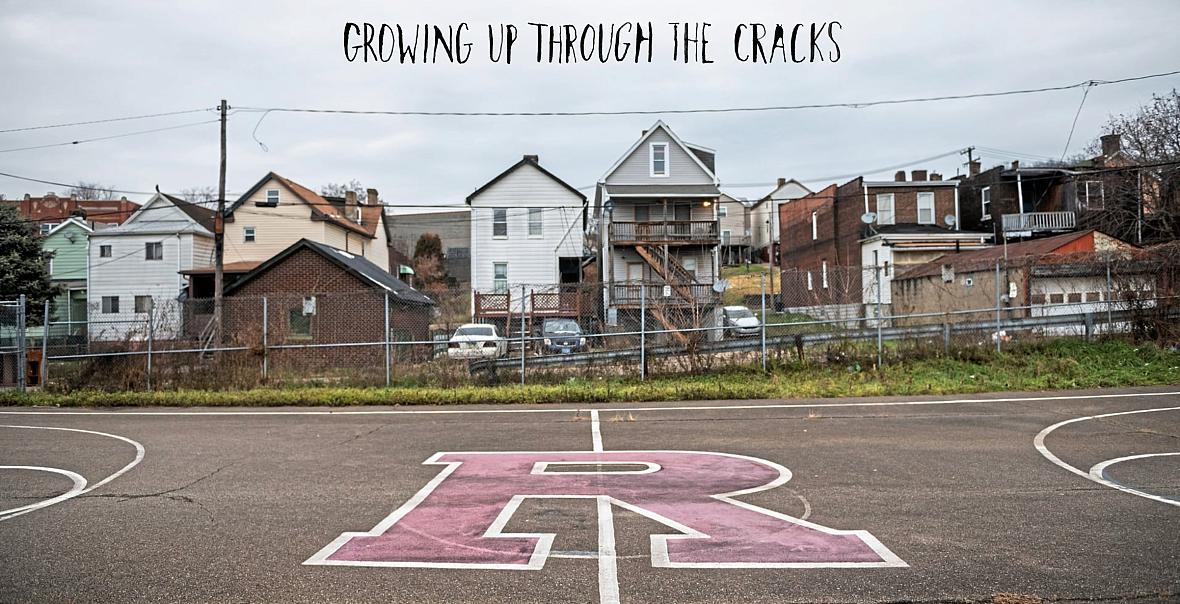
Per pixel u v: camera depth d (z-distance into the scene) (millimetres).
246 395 16406
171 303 22031
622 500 7594
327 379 17781
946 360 17891
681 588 5074
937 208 43531
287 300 21203
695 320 19281
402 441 11367
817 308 21969
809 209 48875
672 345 18000
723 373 17625
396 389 16578
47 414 15094
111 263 41875
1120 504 7156
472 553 5898
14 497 8094
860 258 42281
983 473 8586
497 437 11609
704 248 39094
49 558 5906
